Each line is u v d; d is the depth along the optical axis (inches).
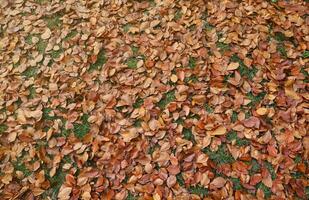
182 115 72.9
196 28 83.0
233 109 72.2
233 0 84.9
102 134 73.3
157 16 86.7
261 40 79.0
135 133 72.3
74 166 71.1
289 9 82.1
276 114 70.5
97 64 82.5
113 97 77.0
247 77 75.4
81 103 77.5
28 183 70.7
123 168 69.2
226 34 81.0
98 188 67.9
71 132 75.1
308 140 67.1
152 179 67.4
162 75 78.2
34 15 93.0
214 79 75.6
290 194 63.6
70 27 89.2
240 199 64.0
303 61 75.6
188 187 66.3
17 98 80.6
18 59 86.4
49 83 81.5
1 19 93.7
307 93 71.7
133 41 84.3
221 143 69.5
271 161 66.6
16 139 75.6
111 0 91.2
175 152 69.4
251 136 69.1
